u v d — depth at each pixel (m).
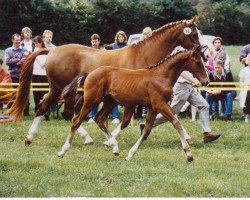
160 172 10.66
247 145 13.84
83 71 12.98
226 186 9.68
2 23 37.16
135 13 40.34
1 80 17.47
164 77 11.53
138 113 17.30
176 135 14.69
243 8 47.06
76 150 12.77
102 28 39.09
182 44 12.98
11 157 11.85
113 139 12.20
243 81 17.64
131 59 12.77
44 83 17.09
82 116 11.78
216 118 17.47
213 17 45.84
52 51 13.40
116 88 11.58
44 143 13.55
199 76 11.67
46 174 10.45
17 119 13.48
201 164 11.46
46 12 37.41
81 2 38.31
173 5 42.59
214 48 17.89
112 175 10.40
